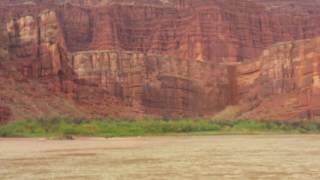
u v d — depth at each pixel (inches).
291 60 7268.7
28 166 1715.1
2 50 5900.6
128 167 1626.5
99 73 7564.0
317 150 2314.2
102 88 6855.3
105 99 6456.7
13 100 4990.2
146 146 2755.9
